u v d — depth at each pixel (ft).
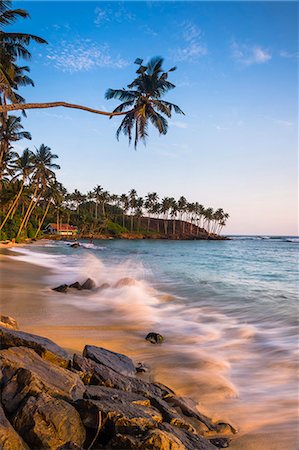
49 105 26.17
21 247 172.14
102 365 19.65
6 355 16.21
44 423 12.45
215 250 253.44
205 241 492.95
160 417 14.79
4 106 23.32
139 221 529.45
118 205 520.83
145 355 26.40
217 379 22.25
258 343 30.81
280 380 22.61
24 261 103.04
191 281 77.97
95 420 13.37
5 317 25.45
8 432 11.50
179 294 59.06
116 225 467.11
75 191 431.84
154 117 47.39
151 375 22.39
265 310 46.52
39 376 15.02
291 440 15.23
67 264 104.94
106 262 121.19
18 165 189.37
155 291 58.85
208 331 34.71
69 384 15.46
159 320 38.17
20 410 12.79
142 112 43.45
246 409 18.53
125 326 34.19
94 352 21.97
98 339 29.09
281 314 43.86
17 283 57.88
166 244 344.49
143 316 39.17
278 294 62.03
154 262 134.62
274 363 25.70
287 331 35.24
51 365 16.84
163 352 27.27
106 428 13.39
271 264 136.46
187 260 150.61
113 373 18.84
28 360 16.57
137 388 17.89
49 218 382.83
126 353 26.58
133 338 30.50
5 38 69.05
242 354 27.73
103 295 51.44
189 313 43.55
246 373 23.73
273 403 19.30
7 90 65.16
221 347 29.48
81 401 13.99
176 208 530.27
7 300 42.29
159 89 52.19
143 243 349.00
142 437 12.58
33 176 198.08
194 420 16.60
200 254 198.70
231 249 275.18
